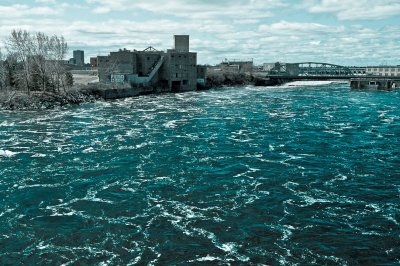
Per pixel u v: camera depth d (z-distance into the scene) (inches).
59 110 3265.3
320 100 4104.3
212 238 1011.9
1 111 3159.5
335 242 987.9
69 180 1451.8
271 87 6466.5
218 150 1871.3
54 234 1039.0
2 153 1808.6
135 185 1401.3
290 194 1305.4
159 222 1105.4
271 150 1866.4
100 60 4997.5
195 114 3048.7
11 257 928.9
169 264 896.3
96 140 2082.9
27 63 3875.5
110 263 903.1
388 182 1418.6
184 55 5418.3
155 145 1969.7
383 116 2901.1
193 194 1312.7
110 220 1121.4
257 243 986.1
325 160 1695.4
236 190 1344.7
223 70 7116.1
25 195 1306.6
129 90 4539.9
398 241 991.6
